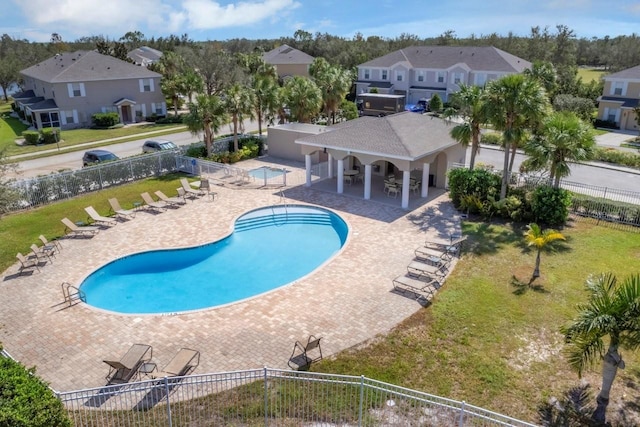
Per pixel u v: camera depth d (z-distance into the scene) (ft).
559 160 75.36
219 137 134.31
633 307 34.47
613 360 35.76
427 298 54.49
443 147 89.51
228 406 37.32
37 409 28.30
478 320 49.96
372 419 35.70
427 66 225.15
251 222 81.71
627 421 36.27
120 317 50.96
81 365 42.91
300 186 99.60
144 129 180.86
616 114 173.47
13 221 80.02
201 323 49.70
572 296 54.85
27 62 317.83
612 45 346.13
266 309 52.29
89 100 188.65
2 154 68.49
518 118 77.66
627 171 115.14
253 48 411.95
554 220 76.07
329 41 360.48
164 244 70.49
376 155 85.10
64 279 59.77
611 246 69.15
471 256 65.51
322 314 51.19
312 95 129.08
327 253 71.20
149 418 36.09
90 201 90.84
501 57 212.43
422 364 43.01
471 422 35.40
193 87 205.16
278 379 40.27
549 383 40.52
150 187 99.76
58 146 145.59
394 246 68.80
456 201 85.20
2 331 48.42
